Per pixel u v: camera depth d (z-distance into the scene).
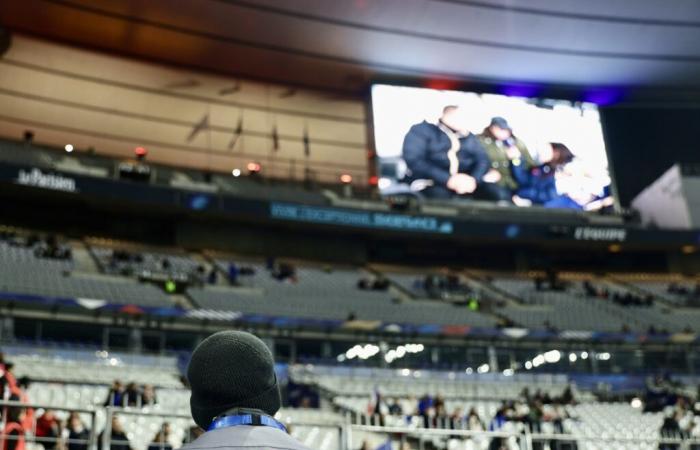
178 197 34.50
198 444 1.75
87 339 25.36
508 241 40.78
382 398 18.88
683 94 45.16
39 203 34.28
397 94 41.72
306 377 25.25
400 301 34.66
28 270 27.78
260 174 40.47
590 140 43.66
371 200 40.12
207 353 1.85
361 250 40.12
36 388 17.25
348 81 42.19
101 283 28.58
